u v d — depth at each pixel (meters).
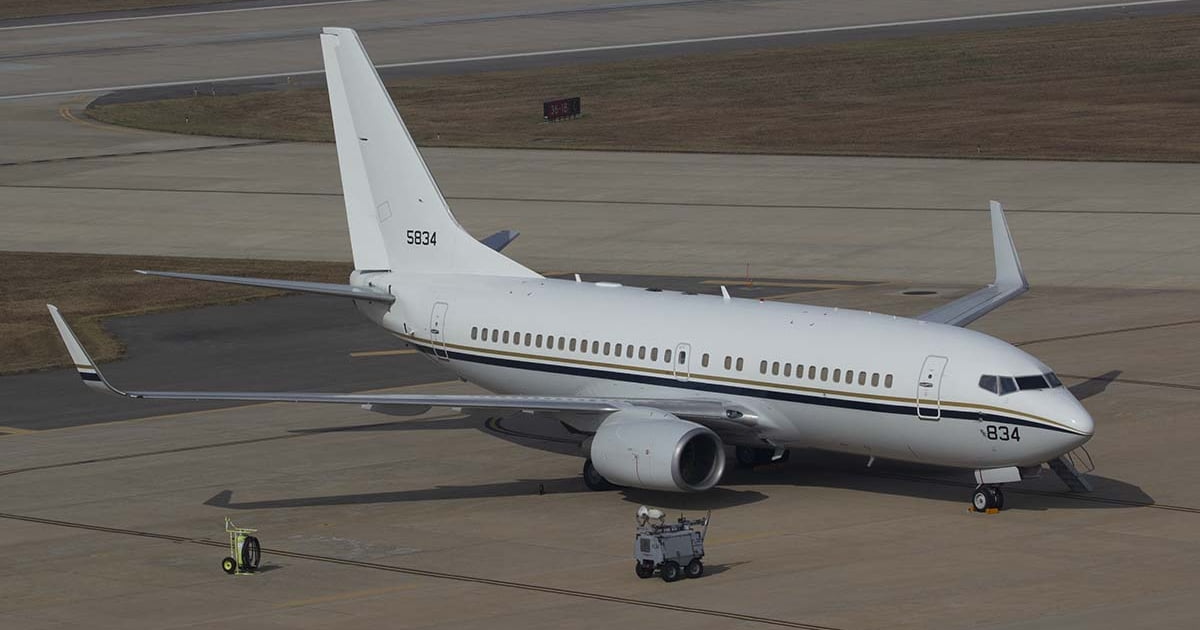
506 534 162.75
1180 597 134.50
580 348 188.12
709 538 158.38
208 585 147.12
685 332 180.88
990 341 165.50
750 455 188.12
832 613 132.75
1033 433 157.50
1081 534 155.88
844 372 168.00
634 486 167.12
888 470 186.25
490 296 199.75
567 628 131.00
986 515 164.50
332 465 195.25
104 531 167.50
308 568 152.12
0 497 182.62
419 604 139.12
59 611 140.12
